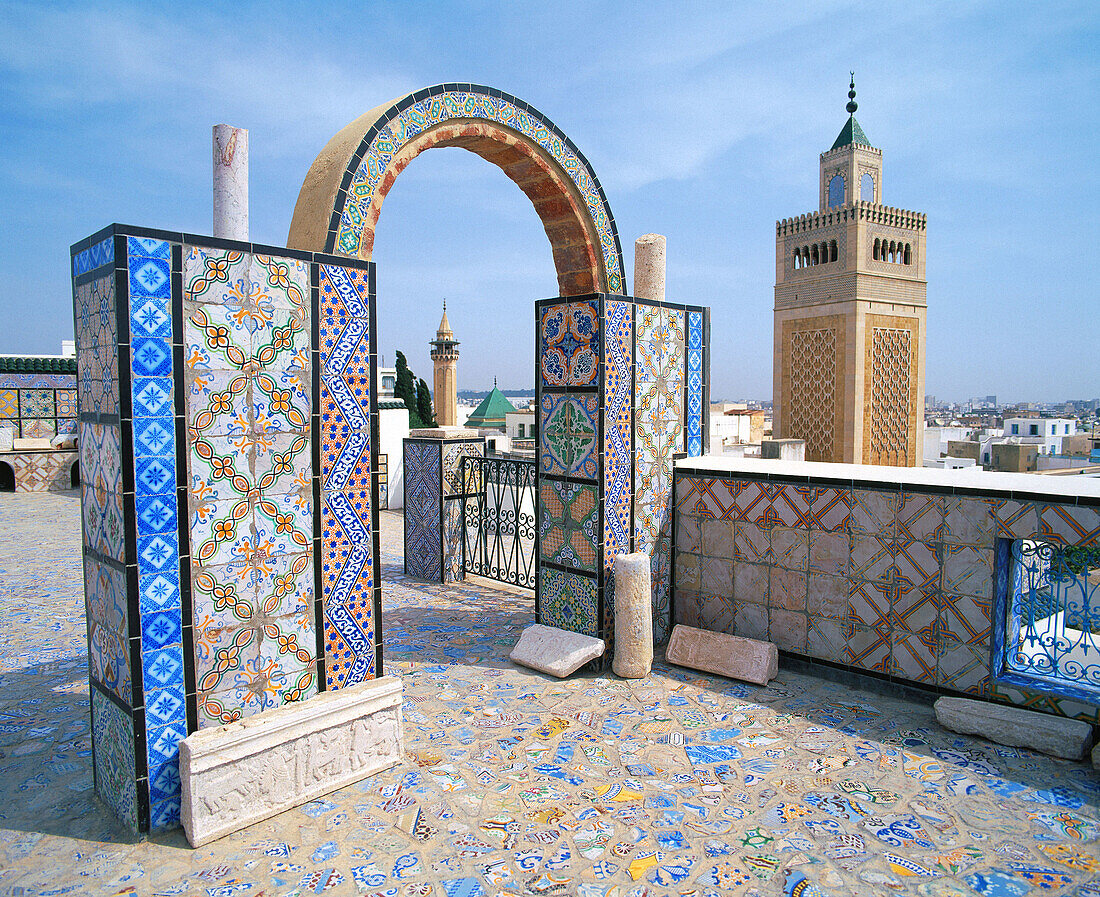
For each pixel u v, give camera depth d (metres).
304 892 2.59
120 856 2.81
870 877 2.66
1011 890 2.58
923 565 4.17
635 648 4.70
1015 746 3.67
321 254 3.37
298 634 3.35
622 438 5.00
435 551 7.71
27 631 5.85
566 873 2.70
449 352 32.53
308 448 3.35
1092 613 3.90
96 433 3.03
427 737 3.87
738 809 3.13
